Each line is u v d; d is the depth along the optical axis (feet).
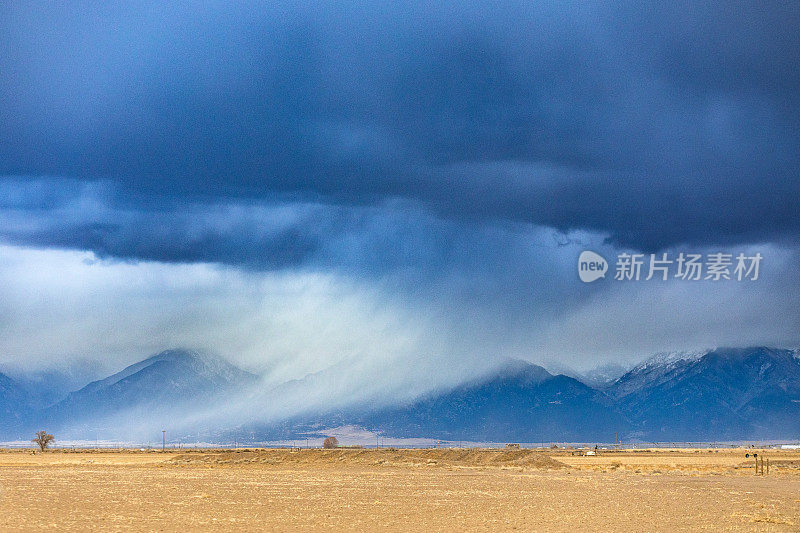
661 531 222.07
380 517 257.55
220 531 222.07
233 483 424.46
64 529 223.51
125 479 461.78
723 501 314.55
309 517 256.93
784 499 324.80
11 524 233.96
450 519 252.01
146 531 220.23
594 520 248.11
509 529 226.99
